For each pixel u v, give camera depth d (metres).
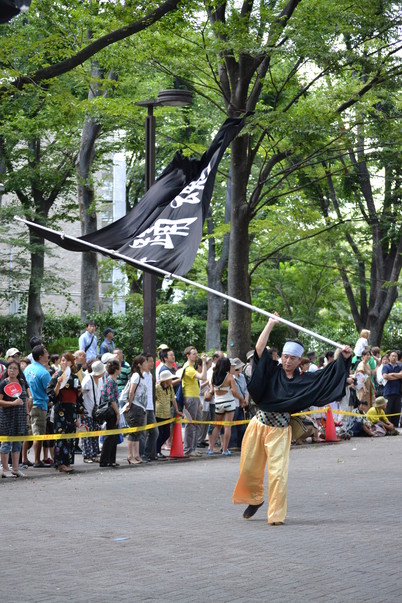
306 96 29.06
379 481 16.42
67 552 9.88
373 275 39.50
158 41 23.16
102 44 17.73
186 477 17.25
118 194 52.91
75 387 17.97
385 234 38.44
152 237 15.72
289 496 14.55
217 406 21.41
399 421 28.89
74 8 22.55
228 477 17.23
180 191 16.58
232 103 24.86
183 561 9.38
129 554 9.77
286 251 35.91
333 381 11.75
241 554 9.76
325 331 44.19
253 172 38.47
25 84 17.72
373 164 36.38
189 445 21.61
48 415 19.39
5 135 33.31
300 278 40.28
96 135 34.97
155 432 20.20
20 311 41.94
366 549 10.05
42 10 22.23
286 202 33.91
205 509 13.22
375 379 29.52
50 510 13.06
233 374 22.05
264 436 12.07
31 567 9.08
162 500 14.14
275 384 11.97
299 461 19.95
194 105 34.91
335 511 12.98
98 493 14.95
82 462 20.19
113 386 18.83
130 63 24.55
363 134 24.77
